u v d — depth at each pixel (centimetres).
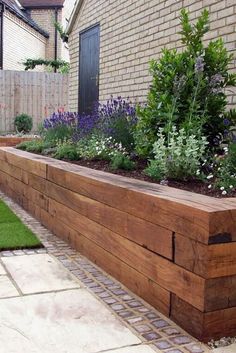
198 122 320
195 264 196
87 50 755
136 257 247
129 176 325
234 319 199
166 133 338
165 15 518
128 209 253
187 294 203
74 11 783
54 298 243
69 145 494
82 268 295
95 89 725
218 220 188
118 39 638
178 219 207
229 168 285
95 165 403
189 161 296
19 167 499
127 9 607
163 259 221
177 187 281
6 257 314
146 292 239
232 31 409
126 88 620
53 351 187
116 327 210
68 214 349
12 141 825
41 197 418
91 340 198
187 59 340
